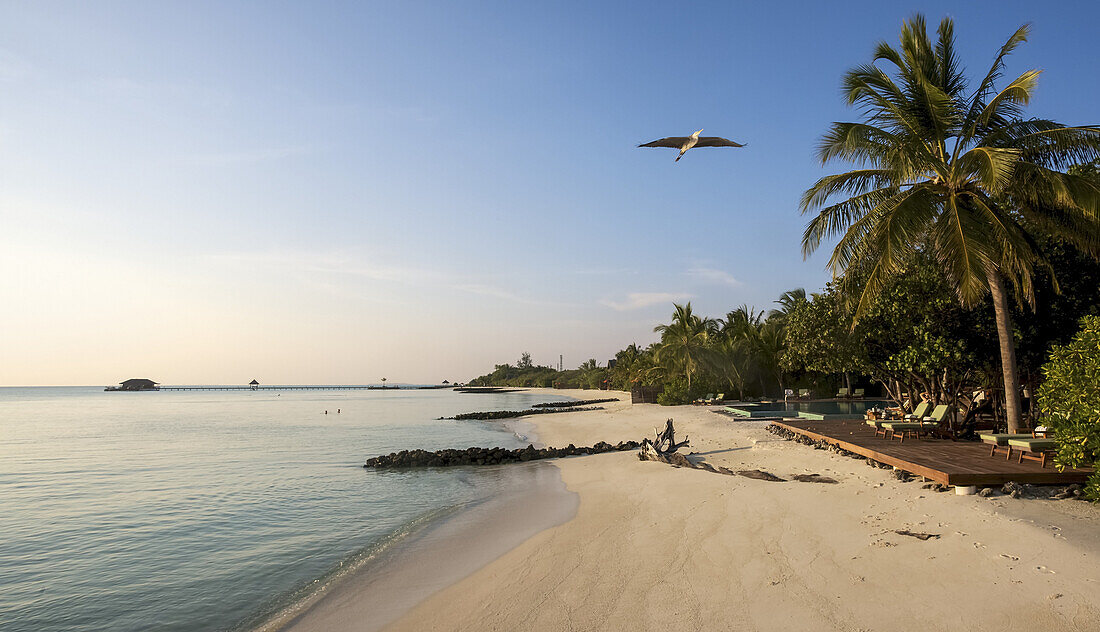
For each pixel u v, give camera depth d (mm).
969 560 6871
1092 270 15445
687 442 19438
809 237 16828
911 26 15211
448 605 7535
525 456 23359
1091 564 6273
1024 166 12992
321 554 10961
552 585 7719
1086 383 8906
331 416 64250
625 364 92750
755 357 47188
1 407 99312
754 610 6191
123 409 89312
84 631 7762
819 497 10945
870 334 17344
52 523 14141
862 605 6031
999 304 13703
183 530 13211
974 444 13953
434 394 167250
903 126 15188
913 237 13617
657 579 7465
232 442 34781
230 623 7859
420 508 14844
